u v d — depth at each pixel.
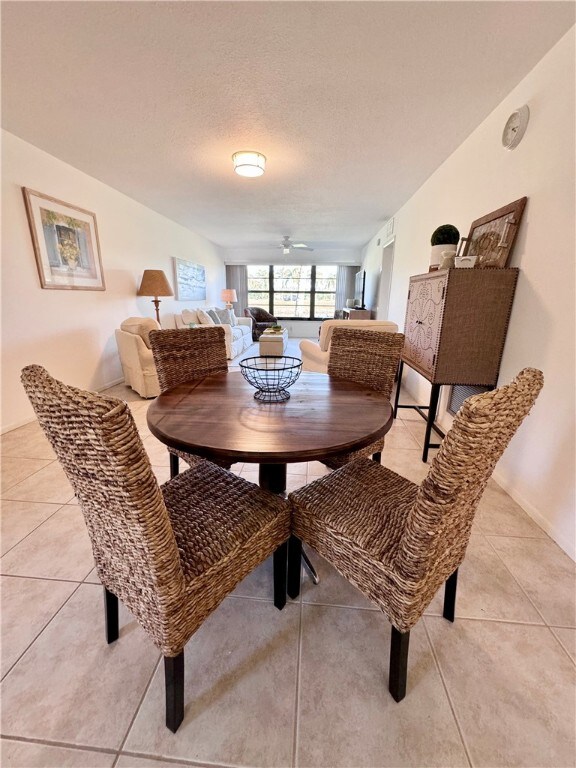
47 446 2.42
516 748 0.84
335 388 1.52
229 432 1.03
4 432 2.63
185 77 1.87
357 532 0.95
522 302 1.83
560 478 1.53
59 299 3.12
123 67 1.79
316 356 3.23
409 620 0.84
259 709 0.91
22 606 1.21
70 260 3.21
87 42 1.61
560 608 1.21
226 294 7.39
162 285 4.23
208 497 1.10
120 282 4.04
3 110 2.21
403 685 0.92
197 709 0.91
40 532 1.58
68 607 1.21
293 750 0.83
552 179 1.61
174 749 0.83
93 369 3.61
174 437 1.00
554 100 1.60
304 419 1.14
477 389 2.25
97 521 0.78
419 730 0.87
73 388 0.57
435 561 0.82
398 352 1.69
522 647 1.08
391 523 0.98
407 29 1.52
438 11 1.42
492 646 1.08
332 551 1.01
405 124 2.33
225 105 2.14
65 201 3.10
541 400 1.67
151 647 1.07
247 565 0.98
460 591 1.28
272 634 1.12
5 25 1.50
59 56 1.71
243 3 1.40
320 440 0.98
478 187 2.32
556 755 0.83
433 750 0.83
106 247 3.76
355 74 1.82
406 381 3.91
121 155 2.91
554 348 1.59
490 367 2.03
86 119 2.32
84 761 0.81
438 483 0.66
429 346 2.18
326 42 1.60
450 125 2.32
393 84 1.91
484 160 2.24
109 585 0.94
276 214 4.88
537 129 1.71
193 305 6.29
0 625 1.14
